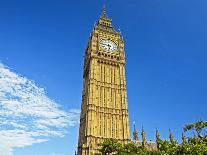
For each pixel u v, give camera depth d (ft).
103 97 323.16
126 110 318.86
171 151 124.36
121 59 360.28
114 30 389.60
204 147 112.47
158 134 351.67
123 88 336.29
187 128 131.64
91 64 342.03
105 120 306.76
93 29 381.19
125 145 176.14
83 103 353.31
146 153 160.97
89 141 281.95
